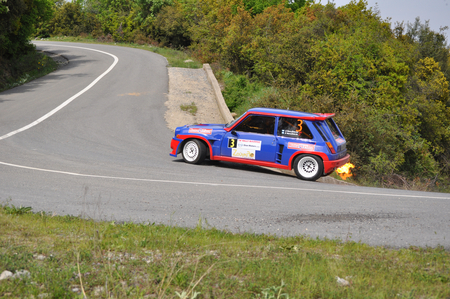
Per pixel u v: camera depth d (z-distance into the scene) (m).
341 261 6.73
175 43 77.12
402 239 8.65
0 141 18.92
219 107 30.98
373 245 8.18
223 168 16.33
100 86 34.88
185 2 86.00
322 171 14.92
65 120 24.16
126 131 22.69
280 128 15.42
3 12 39.16
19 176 12.98
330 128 15.84
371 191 13.62
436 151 40.62
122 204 10.43
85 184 12.35
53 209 9.74
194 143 16.59
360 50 34.12
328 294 5.34
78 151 17.84
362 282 5.86
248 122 15.93
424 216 10.52
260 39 41.16
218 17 52.53
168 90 34.38
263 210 10.44
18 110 26.44
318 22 44.00
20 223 8.02
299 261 6.55
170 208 10.29
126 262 6.23
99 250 6.59
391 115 30.25
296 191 12.74
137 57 52.72
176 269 5.91
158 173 14.48
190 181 13.45
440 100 43.69
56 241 7.03
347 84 31.27
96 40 80.62
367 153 25.53
